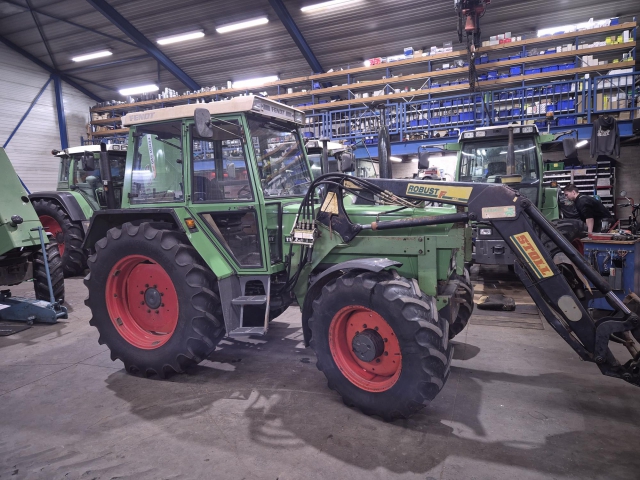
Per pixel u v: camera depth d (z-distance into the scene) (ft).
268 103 9.75
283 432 7.49
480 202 7.76
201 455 6.91
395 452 6.81
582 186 28.02
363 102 37.17
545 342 11.56
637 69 33.12
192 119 9.68
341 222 8.88
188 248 9.52
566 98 30.53
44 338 13.11
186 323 9.30
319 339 8.34
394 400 7.46
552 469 6.31
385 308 7.42
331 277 8.61
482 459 6.58
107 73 45.03
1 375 10.34
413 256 8.68
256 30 36.73
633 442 6.91
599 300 13.14
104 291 10.31
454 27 34.73
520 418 7.73
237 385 9.42
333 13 33.99
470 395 8.64
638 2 30.37
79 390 9.42
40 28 38.29
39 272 15.57
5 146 40.98
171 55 40.65
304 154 11.57
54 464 6.81
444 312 8.63
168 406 8.56
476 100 33.96
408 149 33.35
